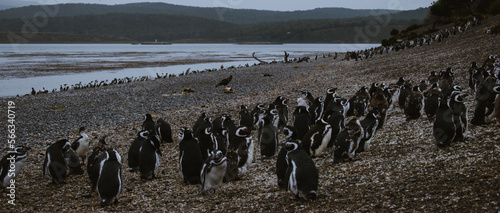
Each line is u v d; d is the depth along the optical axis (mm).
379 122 12648
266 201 8102
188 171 9562
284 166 8391
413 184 7676
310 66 56062
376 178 8484
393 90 15898
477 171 7602
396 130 12438
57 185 10586
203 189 8906
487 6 69000
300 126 12367
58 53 116562
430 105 12609
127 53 125188
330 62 63594
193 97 29000
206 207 8258
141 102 27641
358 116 15188
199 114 21312
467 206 6293
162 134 14438
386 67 34594
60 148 10672
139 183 10273
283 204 7785
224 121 13086
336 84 28438
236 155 9727
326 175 9273
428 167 8500
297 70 49562
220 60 93688
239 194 8836
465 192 6785
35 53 113188
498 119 10344
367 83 26484
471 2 75188
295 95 25188
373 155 10250
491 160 8023
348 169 9453
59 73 57312
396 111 15539
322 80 33312
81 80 49969
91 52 128625
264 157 11570
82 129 12273
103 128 19219
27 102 28906
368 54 57094
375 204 7078
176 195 9195
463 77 20406
